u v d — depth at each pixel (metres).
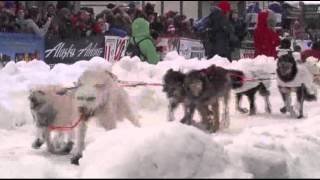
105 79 8.27
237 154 6.02
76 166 7.73
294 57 12.79
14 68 12.98
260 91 12.70
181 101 10.41
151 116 11.91
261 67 12.53
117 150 5.86
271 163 5.98
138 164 5.52
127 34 17.23
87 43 15.77
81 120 8.07
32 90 8.64
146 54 15.98
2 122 10.74
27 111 11.37
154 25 18.42
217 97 10.41
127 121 10.03
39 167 5.62
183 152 5.46
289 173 6.23
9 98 11.66
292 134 8.94
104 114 8.32
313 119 10.97
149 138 5.77
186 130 5.79
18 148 9.17
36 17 16.25
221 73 10.46
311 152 7.99
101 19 17.20
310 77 12.57
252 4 24.33
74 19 16.44
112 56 16.22
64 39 15.42
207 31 16.56
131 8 19.28
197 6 30.19
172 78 10.33
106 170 5.51
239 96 12.69
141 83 12.72
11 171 6.36
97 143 6.40
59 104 8.62
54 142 8.92
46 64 14.27
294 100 14.17
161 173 5.39
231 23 18.06
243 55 19.59
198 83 10.05
